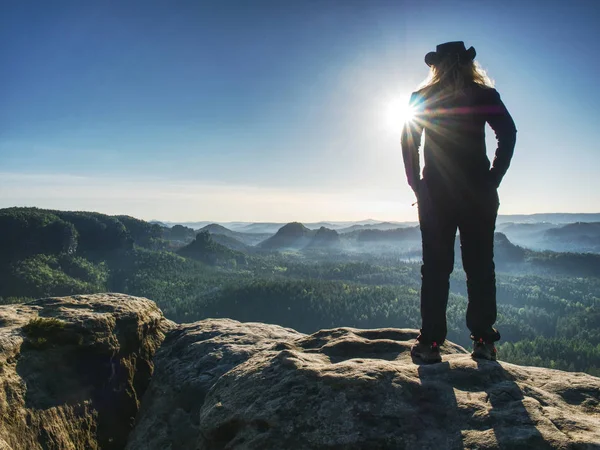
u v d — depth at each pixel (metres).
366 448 2.74
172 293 199.00
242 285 183.12
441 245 3.83
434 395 3.13
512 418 2.79
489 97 3.66
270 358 4.12
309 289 181.25
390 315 147.62
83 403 4.89
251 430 3.20
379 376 3.29
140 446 5.00
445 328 3.88
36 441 4.13
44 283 176.38
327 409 3.07
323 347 4.57
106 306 6.13
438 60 3.95
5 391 4.14
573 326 166.00
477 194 3.69
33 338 4.88
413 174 3.97
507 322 158.75
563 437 2.55
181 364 5.86
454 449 2.62
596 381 3.49
